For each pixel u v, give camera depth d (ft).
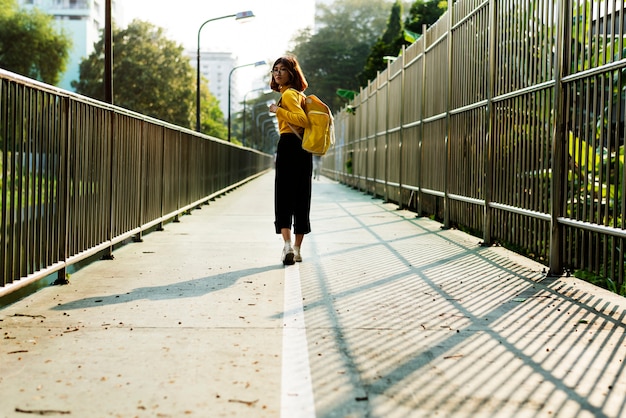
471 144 28.27
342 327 13.17
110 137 21.09
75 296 15.81
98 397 9.29
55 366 10.60
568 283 17.75
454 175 30.86
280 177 20.71
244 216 38.88
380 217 38.19
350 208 45.57
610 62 15.87
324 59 286.25
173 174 33.40
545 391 9.68
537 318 13.94
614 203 15.69
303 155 20.72
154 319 13.65
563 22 18.54
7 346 11.67
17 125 14.02
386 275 18.93
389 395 9.50
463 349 11.73
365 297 15.97
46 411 8.78
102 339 12.14
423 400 9.32
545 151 20.08
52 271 16.10
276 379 10.10
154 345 11.80
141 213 25.98
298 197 20.95
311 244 25.68
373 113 62.49
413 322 13.60
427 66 37.73
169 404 9.06
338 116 109.91
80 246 18.43
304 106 20.89
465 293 16.47
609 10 16.84
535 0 21.12
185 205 37.73
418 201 38.42
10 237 13.88
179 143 35.04
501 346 11.93
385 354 11.42
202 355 11.24
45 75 184.85
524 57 22.07
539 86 20.22
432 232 30.07
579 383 10.02
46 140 15.65
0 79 13.12
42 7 314.96
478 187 27.04
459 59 30.48
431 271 19.61
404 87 44.73
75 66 314.14
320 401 9.24
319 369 10.59
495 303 15.33
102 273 19.01
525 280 18.19
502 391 9.68
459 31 30.48
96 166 19.67
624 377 10.30
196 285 17.28
